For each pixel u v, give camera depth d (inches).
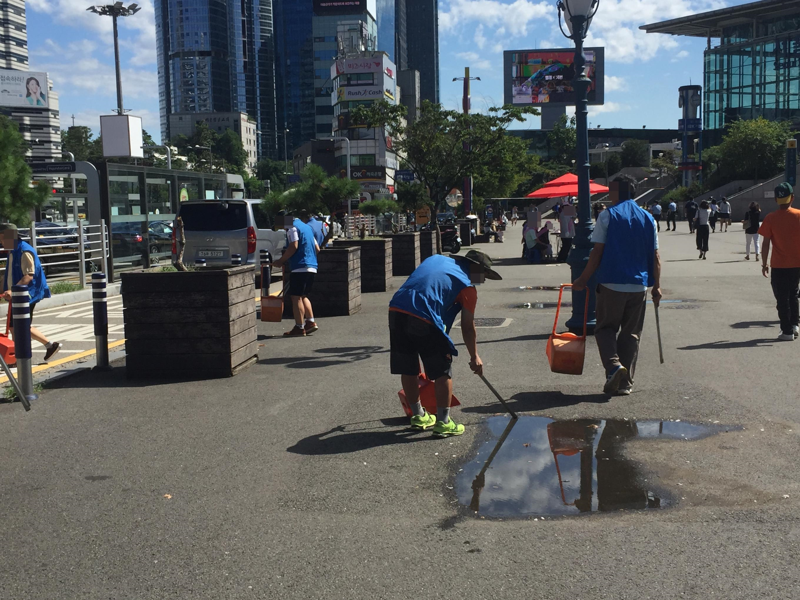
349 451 208.8
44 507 173.5
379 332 433.7
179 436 229.0
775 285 359.9
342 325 467.2
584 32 392.8
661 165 4591.5
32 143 5757.9
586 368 310.8
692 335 381.7
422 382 233.6
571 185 965.2
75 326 500.4
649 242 264.7
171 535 155.6
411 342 221.1
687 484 175.5
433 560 140.4
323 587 131.2
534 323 445.4
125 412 261.1
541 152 6309.1
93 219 774.5
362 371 319.9
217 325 313.4
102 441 226.1
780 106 3614.7
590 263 264.5
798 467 185.0
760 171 3026.6
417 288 218.4
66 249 851.4
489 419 236.2
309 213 460.8
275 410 257.4
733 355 327.0
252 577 135.7
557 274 796.6
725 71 3836.1
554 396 263.3
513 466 191.5
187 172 961.5
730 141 3085.6
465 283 220.2
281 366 337.1
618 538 147.3
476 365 225.5
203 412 257.9
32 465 204.5
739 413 234.5
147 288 314.8
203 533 156.3
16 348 279.0
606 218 263.1
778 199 355.9
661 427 222.4
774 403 245.4
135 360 317.7
